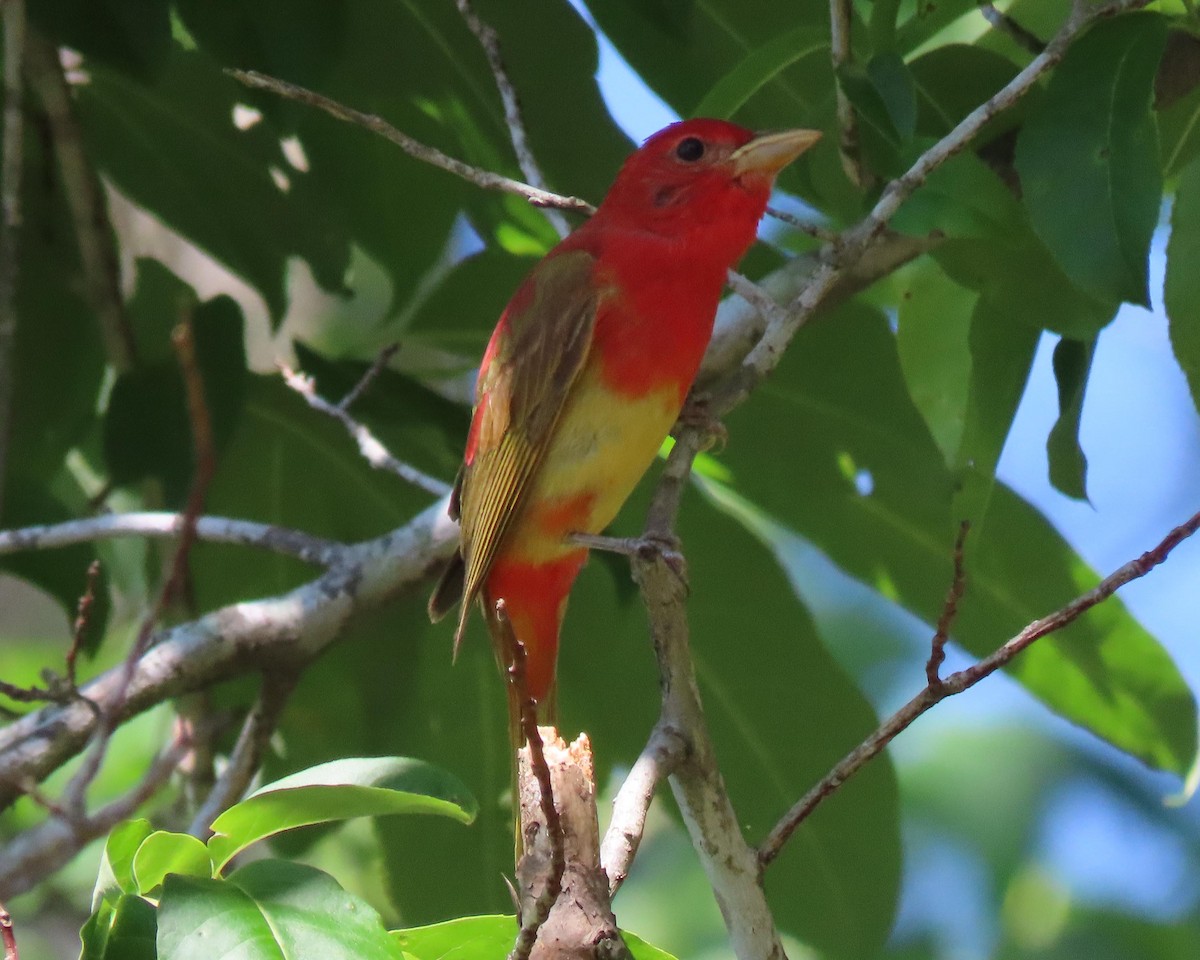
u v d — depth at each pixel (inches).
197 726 406.6
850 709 409.7
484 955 232.2
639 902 599.8
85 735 345.7
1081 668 400.2
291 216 406.3
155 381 369.1
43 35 337.7
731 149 313.1
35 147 405.4
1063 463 303.6
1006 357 311.4
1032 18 343.3
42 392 414.0
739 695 414.0
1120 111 264.4
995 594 403.2
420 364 488.1
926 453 389.1
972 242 298.2
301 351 406.0
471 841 418.6
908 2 354.9
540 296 311.7
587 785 218.7
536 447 305.1
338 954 197.2
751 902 238.1
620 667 420.8
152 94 394.6
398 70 374.9
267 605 364.8
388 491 426.6
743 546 406.9
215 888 202.8
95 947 209.6
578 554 313.9
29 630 596.7
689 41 336.8
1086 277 262.5
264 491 426.3
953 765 605.0
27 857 368.2
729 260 313.6
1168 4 331.3
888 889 405.7
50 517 394.3
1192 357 293.6
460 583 343.3
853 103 278.7
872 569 418.0
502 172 394.6
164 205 413.7
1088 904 575.8
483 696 425.1
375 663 420.8
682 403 311.4
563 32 365.7
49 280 409.1
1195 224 291.1
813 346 378.9
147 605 411.2
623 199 319.6
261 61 356.5
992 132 323.0
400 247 402.3
